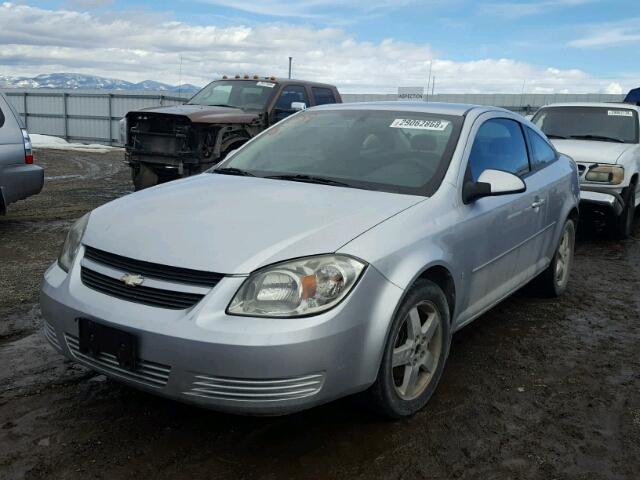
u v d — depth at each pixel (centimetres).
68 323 285
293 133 428
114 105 2770
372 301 274
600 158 776
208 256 266
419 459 280
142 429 297
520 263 438
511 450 291
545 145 520
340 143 398
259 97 1055
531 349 420
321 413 317
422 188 343
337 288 263
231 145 982
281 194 332
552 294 531
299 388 255
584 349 424
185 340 250
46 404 319
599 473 275
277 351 247
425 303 312
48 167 1538
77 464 266
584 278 614
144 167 966
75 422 302
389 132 396
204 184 363
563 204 509
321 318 257
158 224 295
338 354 261
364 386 279
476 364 392
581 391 357
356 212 304
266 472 266
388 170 362
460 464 278
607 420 324
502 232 390
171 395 260
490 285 392
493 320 477
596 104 917
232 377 249
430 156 367
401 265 288
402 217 308
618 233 809
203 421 306
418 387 321
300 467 271
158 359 257
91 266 289
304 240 273
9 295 489
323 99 1174
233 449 283
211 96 1092
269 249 267
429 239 311
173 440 288
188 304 260
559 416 326
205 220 294
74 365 367
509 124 454
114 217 314
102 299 276
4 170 689
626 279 614
